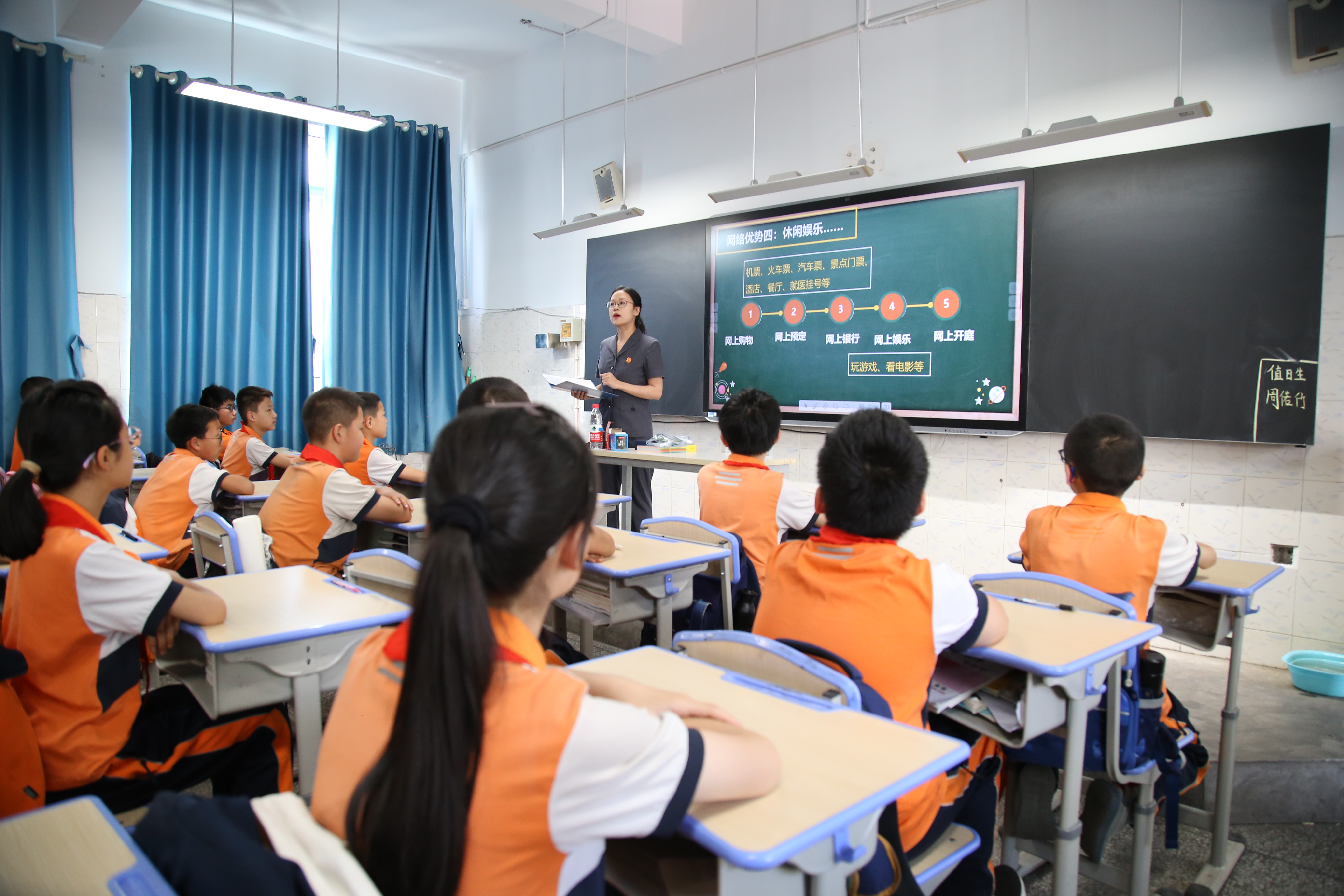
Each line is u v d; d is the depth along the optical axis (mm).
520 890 653
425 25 5582
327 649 1420
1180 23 3137
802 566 1271
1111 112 3316
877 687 1159
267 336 5543
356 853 653
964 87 3725
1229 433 3035
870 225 4035
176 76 5141
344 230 5918
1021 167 3545
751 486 2348
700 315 4801
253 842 623
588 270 5473
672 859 990
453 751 618
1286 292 2906
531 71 6004
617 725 664
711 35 4742
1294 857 1949
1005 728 1293
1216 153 3031
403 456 6219
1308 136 2848
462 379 6617
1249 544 3051
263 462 4254
